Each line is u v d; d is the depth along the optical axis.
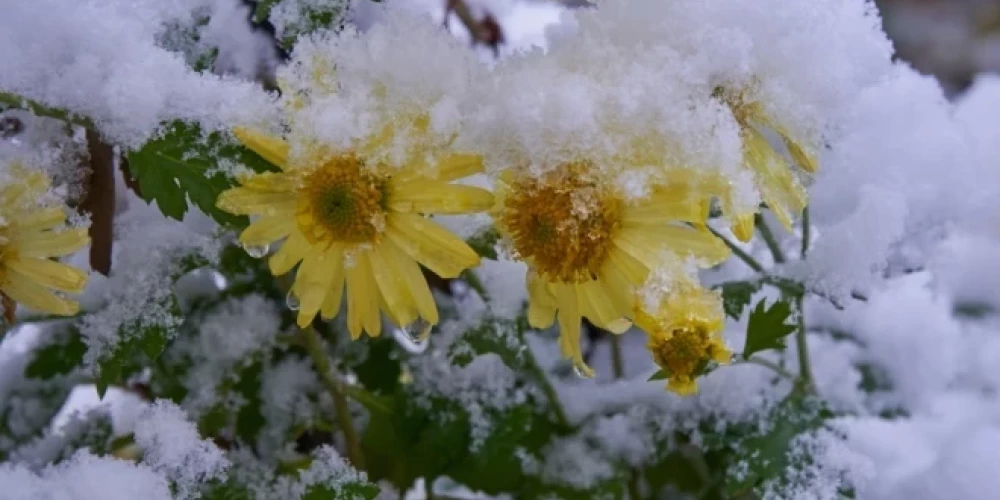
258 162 0.41
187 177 0.41
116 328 0.44
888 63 0.44
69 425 0.48
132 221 0.46
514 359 0.48
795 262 0.47
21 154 0.42
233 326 0.49
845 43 0.43
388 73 0.40
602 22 0.42
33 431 0.49
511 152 0.40
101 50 0.42
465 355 0.47
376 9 0.43
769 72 0.41
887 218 0.46
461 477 0.49
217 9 0.44
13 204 0.41
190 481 0.45
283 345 0.50
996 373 0.55
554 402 0.49
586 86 0.40
